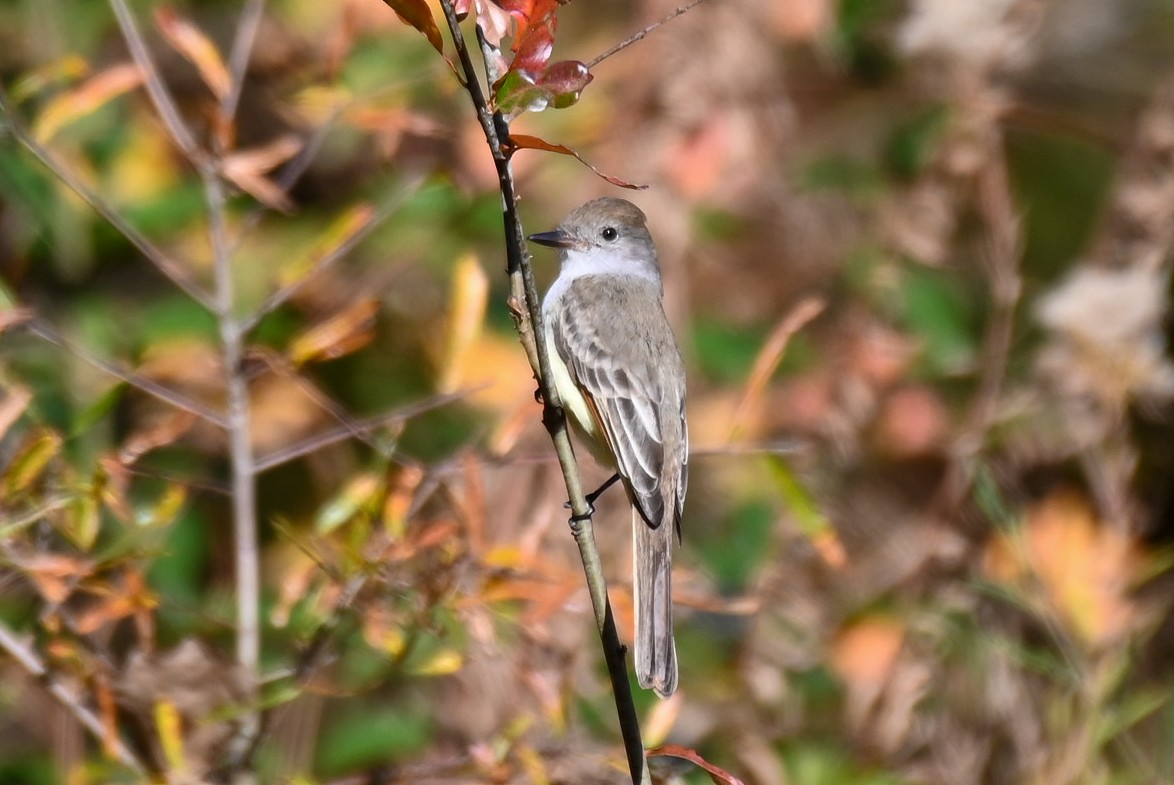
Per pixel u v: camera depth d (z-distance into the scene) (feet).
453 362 28.71
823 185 45.32
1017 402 41.04
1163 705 40.40
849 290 44.27
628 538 37.37
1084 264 42.57
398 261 37.37
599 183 41.37
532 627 27.04
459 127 37.32
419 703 33.68
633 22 42.47
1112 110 51.88
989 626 39.11
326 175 37.99
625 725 23.52
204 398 35.78
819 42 45.50
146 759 27.86
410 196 33.06
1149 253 41.14
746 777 35.88
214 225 28.63
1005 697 37.88
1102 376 39.17
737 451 29.17
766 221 44.27
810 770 36.52
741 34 42.80
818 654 38.50
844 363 42.24
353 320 27.89
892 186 45.91
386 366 37.91
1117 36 53.11
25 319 26.12
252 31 30.01
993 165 43.47
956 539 39.86
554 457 27.81
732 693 37.32
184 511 34.78
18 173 34.94
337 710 34.09
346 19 31.48
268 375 36.11
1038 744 37.35
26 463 24.84
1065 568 37.06
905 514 40.96
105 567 25.04
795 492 29.40
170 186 36.19
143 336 35.06
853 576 39.68
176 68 37.73
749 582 38.99
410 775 27.43
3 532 24.29
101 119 36.35
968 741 37.58
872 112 46.60
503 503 33.60
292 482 36.86
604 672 36.55
